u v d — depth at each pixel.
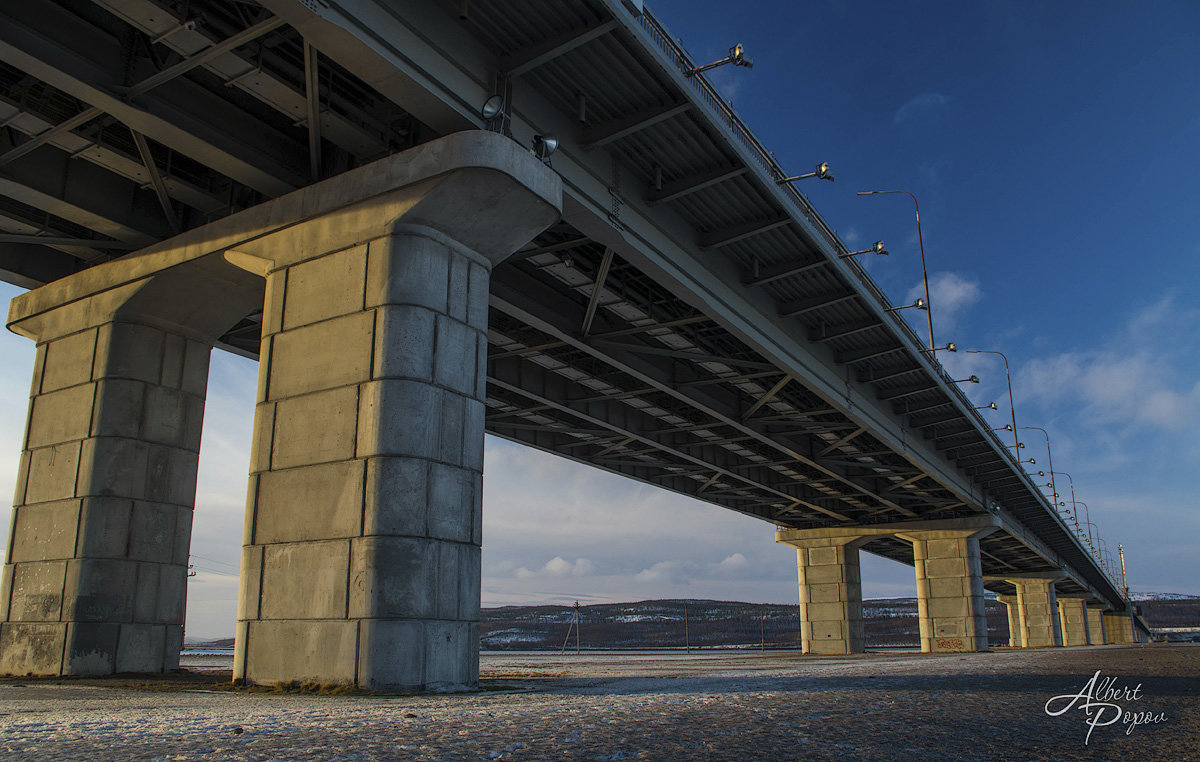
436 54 20.28
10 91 21.42
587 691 17.12
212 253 23.52
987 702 12.95
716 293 31.73
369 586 17.17
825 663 41.09
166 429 26.14
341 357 19.25
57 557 24.58
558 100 24.23
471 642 18.41
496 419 46.56
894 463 58.91
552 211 20.84
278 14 17.53
